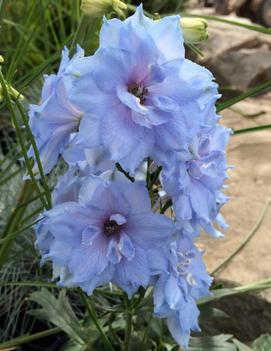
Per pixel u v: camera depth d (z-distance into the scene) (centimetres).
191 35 20
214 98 18
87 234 18
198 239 33
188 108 17
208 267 31
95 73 16
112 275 18
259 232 33
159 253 18
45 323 32
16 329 32
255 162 40
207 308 25
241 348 24
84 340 25
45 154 19
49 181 36
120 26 16
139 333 25
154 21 18
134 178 19
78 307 33
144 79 17
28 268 34
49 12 46
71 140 17
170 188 18
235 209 35
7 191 35
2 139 42
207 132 18
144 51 17
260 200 36
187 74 17
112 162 17
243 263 31
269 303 28
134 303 23
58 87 17
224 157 19
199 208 18
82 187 18
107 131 16
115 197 18
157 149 17
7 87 21
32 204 34
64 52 18
